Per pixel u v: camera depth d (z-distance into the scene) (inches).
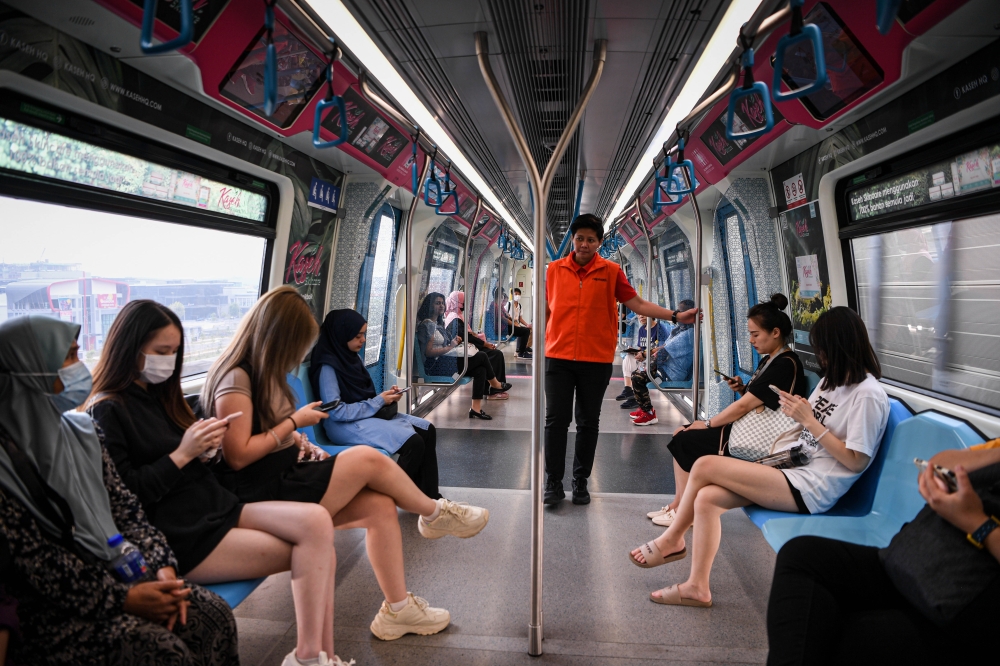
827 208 143.7
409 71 126.9
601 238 155.3
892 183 122.3
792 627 66.1
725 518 149.3
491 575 119.6
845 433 99.7
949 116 96.3
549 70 128.5
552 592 112.6
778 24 66.1
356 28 103.7
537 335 90.7
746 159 162.1
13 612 54.1
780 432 110.4
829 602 67.1
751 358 218.7
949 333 110.9
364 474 95.3
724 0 92.7
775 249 181.3
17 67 75.4
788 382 113.6
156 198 111.3
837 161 134.6
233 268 142.8
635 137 183.9
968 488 58.9
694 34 106.8
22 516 57.9
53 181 89.0
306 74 114.7
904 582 64.2
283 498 89.7
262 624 101.0
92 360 102.7
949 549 60.9
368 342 238.5
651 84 136.6
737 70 96.3
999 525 57.9
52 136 88.0
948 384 111.7
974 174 99.3
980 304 103.0
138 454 77.6
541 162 225.9
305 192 161.8
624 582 116.2
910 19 82.7
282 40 101.0
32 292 90.3
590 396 156.7
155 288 116.3
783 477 100.7
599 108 157.6
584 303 153.7
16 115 81.2
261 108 117.4
